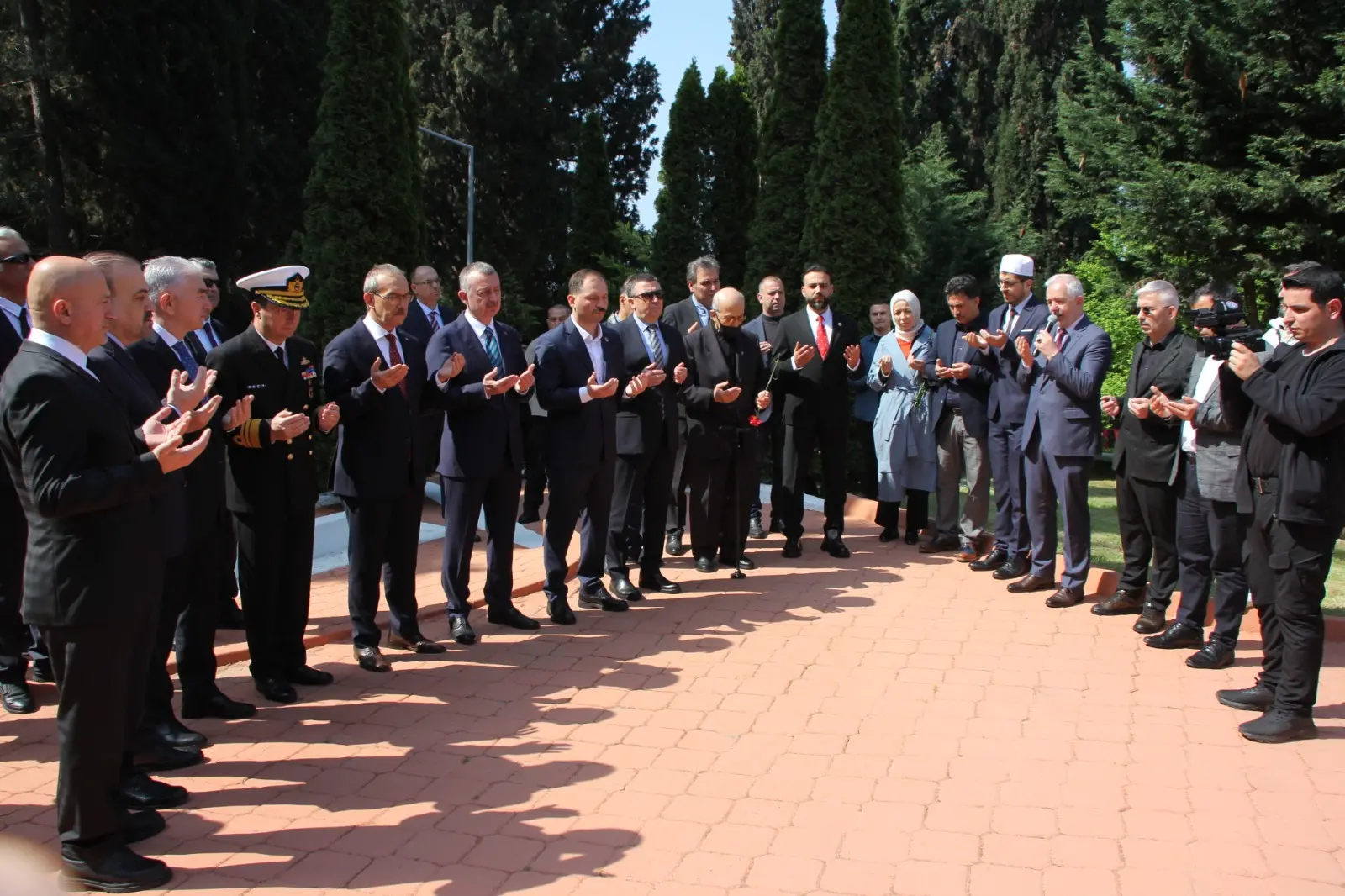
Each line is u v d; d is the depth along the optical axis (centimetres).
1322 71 1170
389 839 384
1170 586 607
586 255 1912
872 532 889
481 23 2788
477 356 592
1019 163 2452
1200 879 356
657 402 683
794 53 1230
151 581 356
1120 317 1738
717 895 346
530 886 352
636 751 461
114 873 347
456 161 2769
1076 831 389
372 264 1005
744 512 756
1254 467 475
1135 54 1375
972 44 2622
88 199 1988
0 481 489
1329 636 621
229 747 466
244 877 357
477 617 661
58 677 345
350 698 525
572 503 634
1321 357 448
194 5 1923
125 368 404
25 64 1769
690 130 1470
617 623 643
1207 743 467
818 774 437
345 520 865
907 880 355
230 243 2052
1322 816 400
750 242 1373
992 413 736
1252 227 1256
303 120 2277
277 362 500
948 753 457
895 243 1134
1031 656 578
